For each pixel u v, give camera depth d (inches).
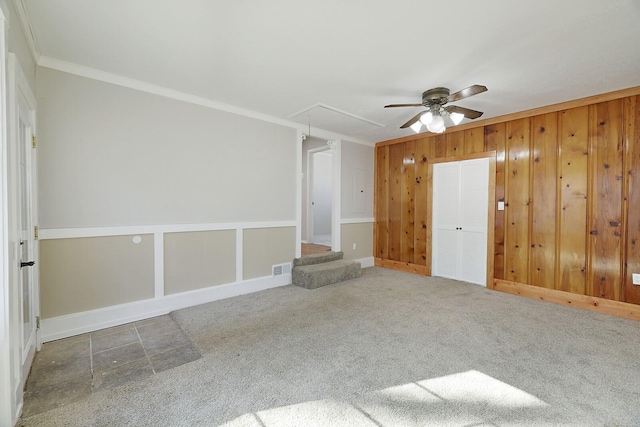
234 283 144.3
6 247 55.1
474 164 166.1
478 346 93.1
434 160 184.5
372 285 163.9
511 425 59.7
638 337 99.7
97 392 70.0
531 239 144.9
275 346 92.8
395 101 131.8
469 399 67.8
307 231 257.9
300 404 66.0
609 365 82.2
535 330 105.3
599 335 101.3
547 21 74.9
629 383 73.8
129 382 74.0
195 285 131.5
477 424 60.0
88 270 104.6
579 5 68.7
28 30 78.6
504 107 141.0
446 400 67.4
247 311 123.2
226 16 74.1
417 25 77.4
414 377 76.4
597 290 125.9
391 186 210.5
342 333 102.3
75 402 66.5
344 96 126.6
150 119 117.0
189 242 129.3
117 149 109.7
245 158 146.5
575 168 131.6
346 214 202.5
